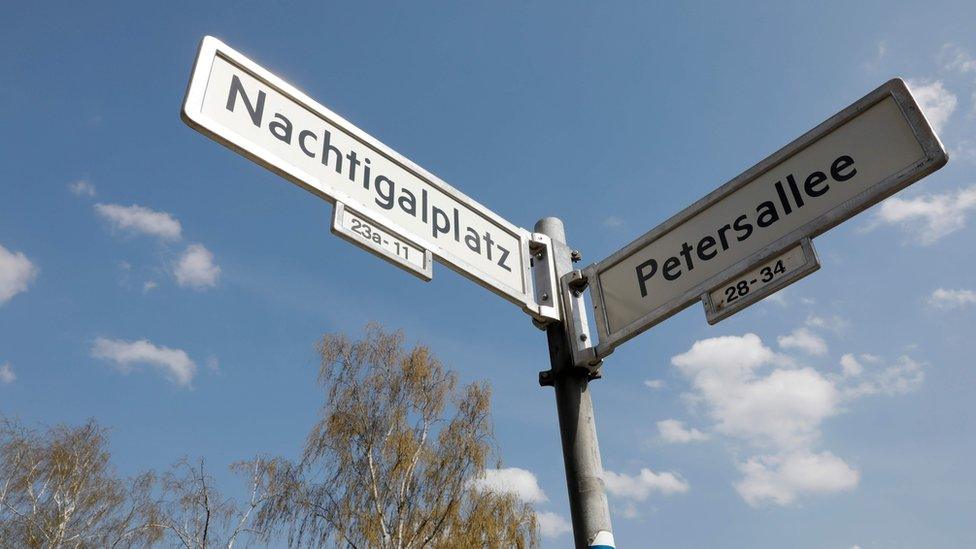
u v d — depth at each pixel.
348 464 14.69
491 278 3.30
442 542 14.02
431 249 3.10
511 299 3.36
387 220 2.98
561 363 3.32
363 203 2.93
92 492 18.69
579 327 3.40
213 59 2.70
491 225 3.49
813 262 2.82
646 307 3.24
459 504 14.34
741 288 3.00
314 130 2.93
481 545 14.05
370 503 14.33
